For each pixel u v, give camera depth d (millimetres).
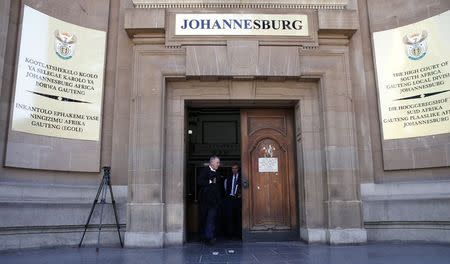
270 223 9906
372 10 10383
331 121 9445
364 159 9680
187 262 6629
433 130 9273
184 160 9711
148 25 9328
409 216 9102
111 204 9055
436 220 8820
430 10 9641
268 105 10312
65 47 9383
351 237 8961
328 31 9656
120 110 9594
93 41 9773
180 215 9195
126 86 9703
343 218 9062
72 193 8984
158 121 9219
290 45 9609
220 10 9648
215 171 9656
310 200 9414
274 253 7688
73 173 9188
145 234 8719
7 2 8484
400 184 9469
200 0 9602
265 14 9695
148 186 8969
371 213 9305
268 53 9547
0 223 7812
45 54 9070
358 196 9211
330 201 9117
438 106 9266
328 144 9359
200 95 9719
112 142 9484
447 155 9016
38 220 8328
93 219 8906
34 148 8672
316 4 9828
